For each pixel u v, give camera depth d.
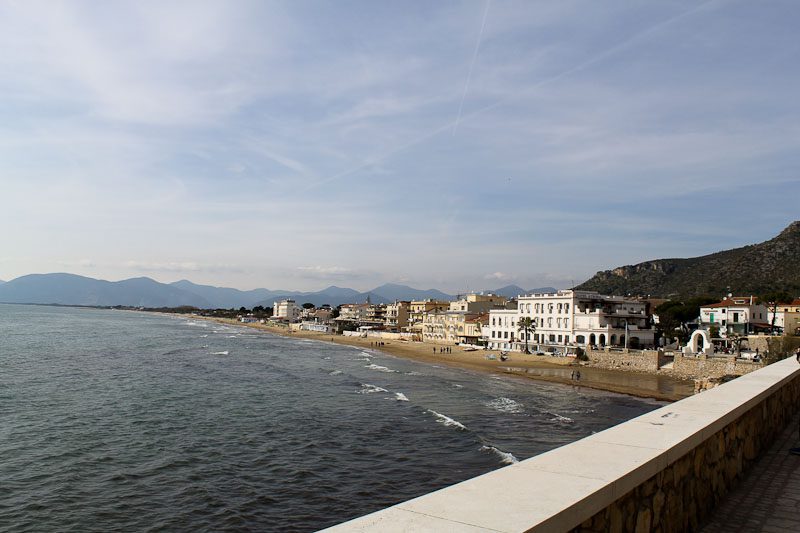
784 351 64.31
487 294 168.50
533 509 4.36
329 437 38.75
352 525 4.02
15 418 41.00
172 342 130.62
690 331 115.44
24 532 22.00
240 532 22.72
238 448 34.97
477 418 47.91
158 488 27.34
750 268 189.50
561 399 61.09
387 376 79.81
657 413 8.41
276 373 76.38
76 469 29.64
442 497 4.64
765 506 8.24
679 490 6.95
